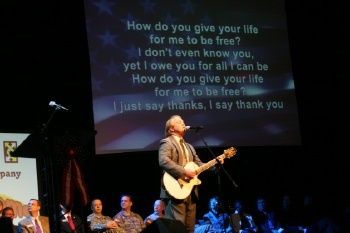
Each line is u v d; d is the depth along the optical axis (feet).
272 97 31.83
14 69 30.66
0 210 25.09
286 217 30.48
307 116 33.73
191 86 30.63
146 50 30.35
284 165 34.50
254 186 34.42
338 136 33.76
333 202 33.68
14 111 30.86
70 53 31.40
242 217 29.76
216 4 31.99
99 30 29.81
